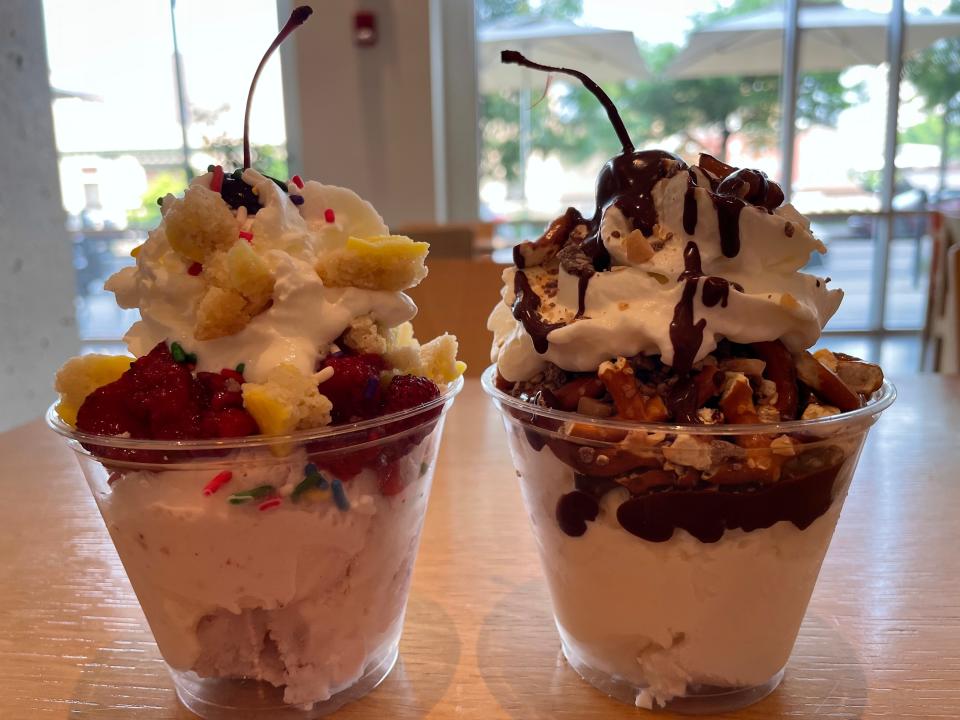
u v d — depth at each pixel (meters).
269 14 0.91
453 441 0.31
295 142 0.93
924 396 0.34
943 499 0.25
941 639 0.18
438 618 0.19
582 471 0.15
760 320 0.16
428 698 0.16
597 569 0.16
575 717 0.16
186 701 0.16
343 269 0.17
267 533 0.14
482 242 0.85
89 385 0.16
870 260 1.04
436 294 0.41
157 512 0.14
